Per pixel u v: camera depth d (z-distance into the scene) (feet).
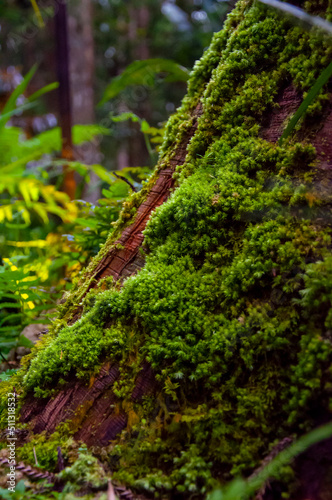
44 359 3.86
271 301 3.58
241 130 3.86
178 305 3.72
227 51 3.99
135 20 23.82
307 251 3.57
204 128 3.98
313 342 3.43
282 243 3.63
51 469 3.63
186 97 4.23
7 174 8.48
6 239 7.95
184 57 22.16
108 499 3.39
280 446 3.38
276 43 3.86
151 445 3.56
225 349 3.59
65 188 8.30
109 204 5.06
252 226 3.73
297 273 3.56
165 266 3.84
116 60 25.75
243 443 3.47
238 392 3.54
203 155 3.99
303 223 3.62
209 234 3.81
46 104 21.83
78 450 3.62
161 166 4.12
